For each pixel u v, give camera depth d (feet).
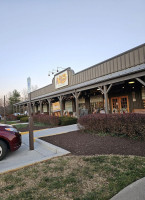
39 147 15.78
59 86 60.29
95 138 16.70
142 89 32.17
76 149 13.43
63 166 9.59
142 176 7.69
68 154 12.25
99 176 7.91
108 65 38.11
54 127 29.48
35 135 22.07
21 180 8.11
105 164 9.37
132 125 15.39
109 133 18.07
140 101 32.60
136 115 15.57
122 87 36.45
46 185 7.36
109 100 40.86
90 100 47.96
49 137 19.27
